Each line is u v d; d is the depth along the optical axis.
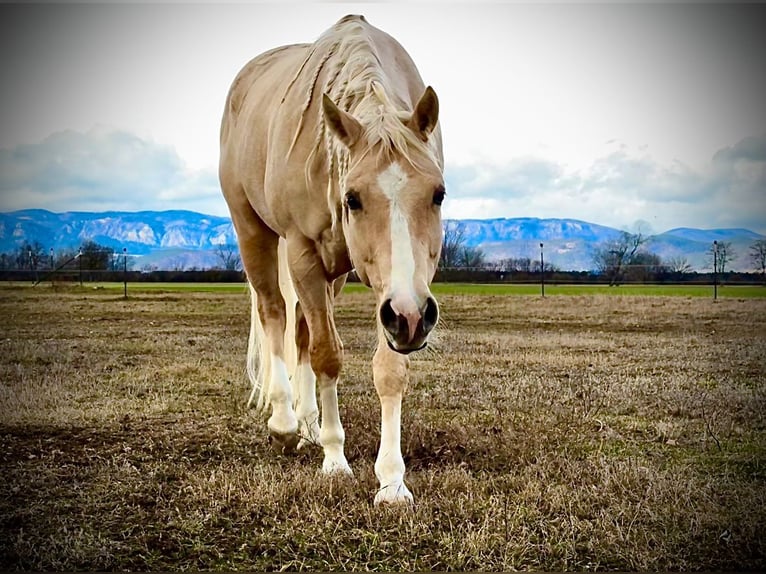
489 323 13.90
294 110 3.90
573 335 11.27
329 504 3.27
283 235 4.20
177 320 15.04
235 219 5.07
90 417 5.17
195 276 41.09
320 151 3.56
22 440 4.55
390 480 3.30
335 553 2.81
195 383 6.71
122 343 10.25
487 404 5.52
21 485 3.62
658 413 5.26
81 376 7.10
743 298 23.06
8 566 2.77
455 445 4.18
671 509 3.10
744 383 6.60
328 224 3.68
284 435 4.23
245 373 7.32
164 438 4.61
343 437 3.87
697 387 6.32
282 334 4.73
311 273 3.89
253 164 4.53
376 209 2.89
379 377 3.44
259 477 3.59
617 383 6.50
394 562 2.72
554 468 3.75
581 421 4.93
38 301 21.81
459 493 3.30
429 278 2.94
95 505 3.35
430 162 2.98
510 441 4.24
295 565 2.71
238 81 5.24
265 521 3.10
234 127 5.08
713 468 3.87
